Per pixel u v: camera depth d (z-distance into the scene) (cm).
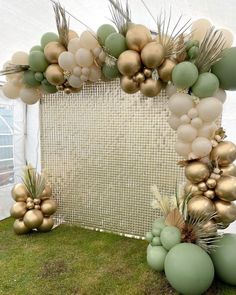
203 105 107
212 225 110
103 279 119
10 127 249
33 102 148
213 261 108
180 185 132
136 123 158
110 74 122
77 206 181
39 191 169
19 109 255
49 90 141
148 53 106
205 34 110
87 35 118
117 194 168
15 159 256
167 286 113
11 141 252
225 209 109
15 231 168
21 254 143
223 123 177
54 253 144
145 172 159
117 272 124
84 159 175
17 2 131
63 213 186
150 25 145
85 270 127
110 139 166
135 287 113
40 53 128
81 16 145
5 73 137
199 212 109
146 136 157
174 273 98
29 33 158
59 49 125
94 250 147
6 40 163
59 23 125
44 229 170
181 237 112
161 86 119
